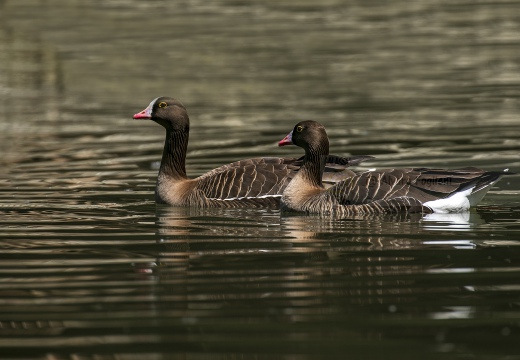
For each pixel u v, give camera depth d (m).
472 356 9.32
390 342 9.71
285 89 31.75
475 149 22.05
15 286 11.83
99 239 14.42
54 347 9.69
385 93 30.58
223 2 47.50
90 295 11.39
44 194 18.38
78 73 35.25
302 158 18.05
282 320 10.38
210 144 23.89
